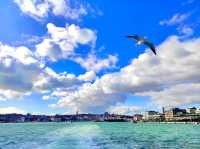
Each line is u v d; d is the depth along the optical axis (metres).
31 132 81.38
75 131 84.25
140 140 53.75
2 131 91.88
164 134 79.81
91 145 40.72
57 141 46.72
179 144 45.44
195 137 65.69
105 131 93.38
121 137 62.25
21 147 37.19
